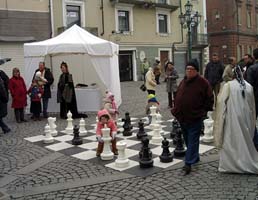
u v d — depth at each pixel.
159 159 6.01
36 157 6.57
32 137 8.29
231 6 39.16
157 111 9.80
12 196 4.73
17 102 10.45
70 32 12.22
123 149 5.75
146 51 29.83
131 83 26.08
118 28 27.89
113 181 5.10
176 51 32.38
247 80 6.43
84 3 25.45
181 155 6.15
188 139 5.35
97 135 6.30
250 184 4.71
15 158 6.56
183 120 5.29
